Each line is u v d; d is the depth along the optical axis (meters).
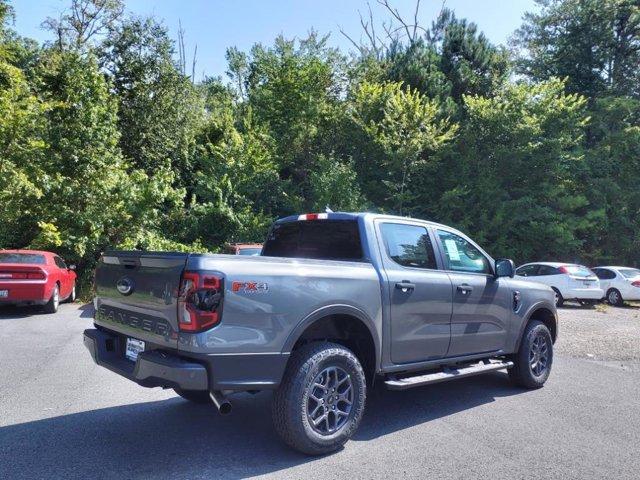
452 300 5.41
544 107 26.48
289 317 4.01
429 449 4.36
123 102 24.77
